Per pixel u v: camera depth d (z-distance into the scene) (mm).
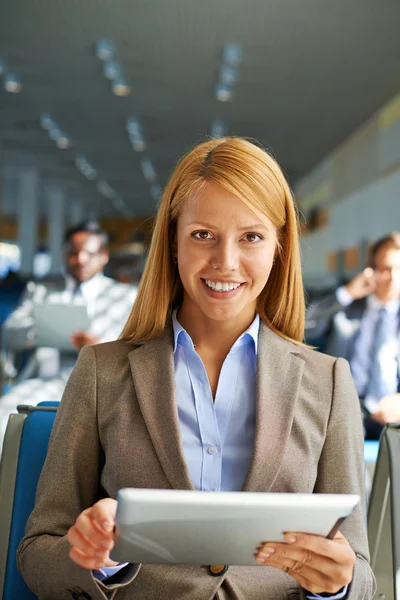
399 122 8594
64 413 1240
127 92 9523
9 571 1286
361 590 1096
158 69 8383
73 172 17109
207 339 1270
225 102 9789
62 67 8484
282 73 8297
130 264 27188
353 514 1202
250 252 1166
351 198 10922
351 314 3533
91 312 3600
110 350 1285
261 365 1239
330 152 12602
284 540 934
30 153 14633
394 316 3479
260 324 1327
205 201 1153
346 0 6062
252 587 1138
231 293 1178
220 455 1194
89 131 12133
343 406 1252
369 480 2189
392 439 1444
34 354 3490
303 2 6160
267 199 1168
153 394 1200
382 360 3443
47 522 1178
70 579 1076
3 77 9062
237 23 6742
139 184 18672
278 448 1164
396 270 3438
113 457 1181
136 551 963
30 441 1362
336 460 1221
